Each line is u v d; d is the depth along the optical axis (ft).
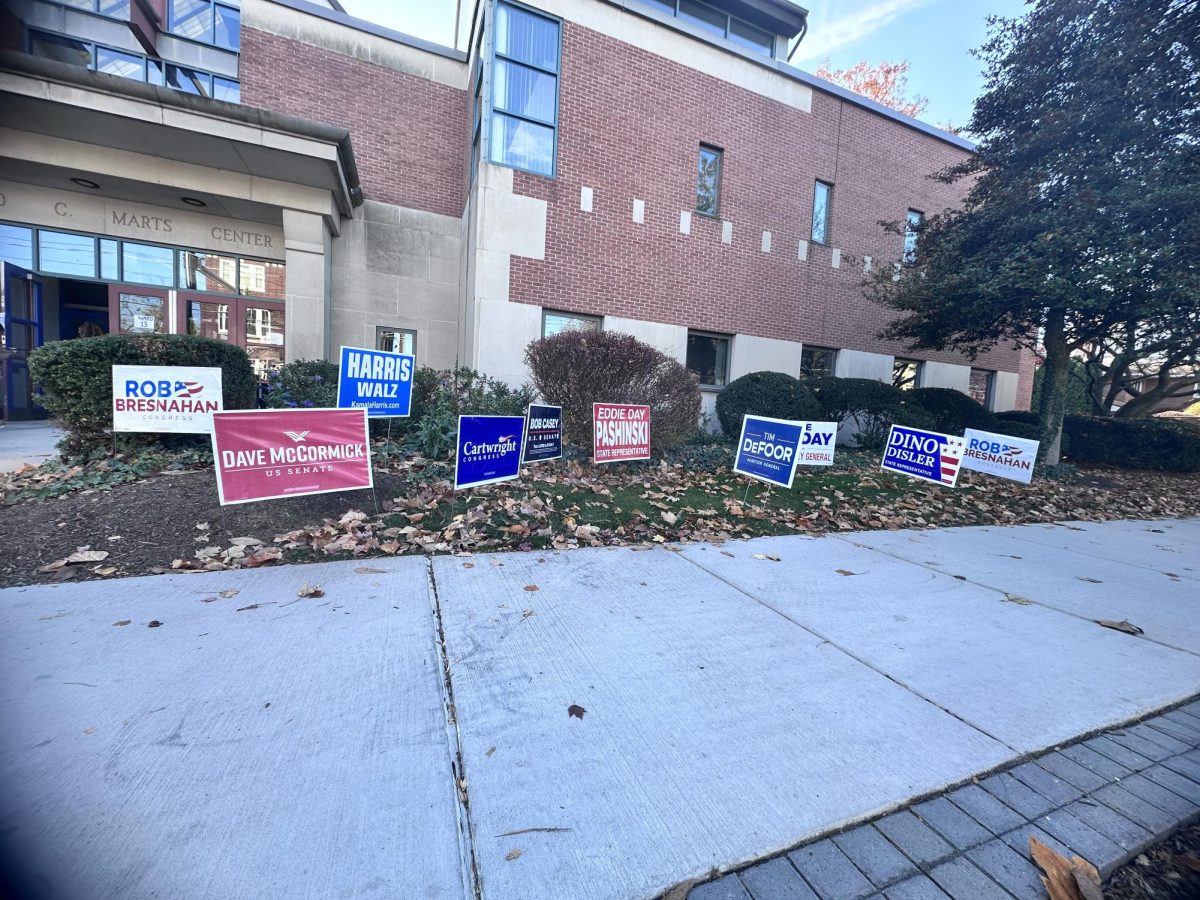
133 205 32.37
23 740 6.55
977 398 50.80
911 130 43.62
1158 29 26.45
